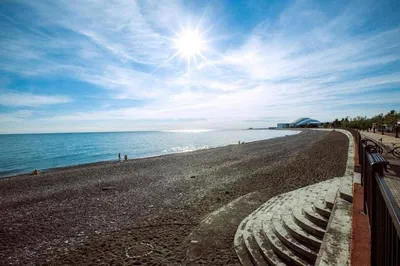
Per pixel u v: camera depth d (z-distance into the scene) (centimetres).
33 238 796
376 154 380
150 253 653
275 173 1603
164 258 620
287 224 589
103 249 696
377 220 250
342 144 2962
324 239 389
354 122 5947
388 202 165
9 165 3056
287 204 790
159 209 1034
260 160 2339
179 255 630
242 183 1397
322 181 1199
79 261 639
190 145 6388
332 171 1521
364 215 449
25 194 1412
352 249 336
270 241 562
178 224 853
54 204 1183
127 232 805
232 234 702
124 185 1551
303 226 559
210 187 1367
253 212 834
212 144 6681
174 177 1750
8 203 1231
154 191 1359
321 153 2394
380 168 263
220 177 1639
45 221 948
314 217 561
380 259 225
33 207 1144
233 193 1204
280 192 1132
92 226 878
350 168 1019
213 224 780
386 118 4097
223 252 609
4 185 1666
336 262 325
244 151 3388
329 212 553
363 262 304
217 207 1016
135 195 1291
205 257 593
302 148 3189
